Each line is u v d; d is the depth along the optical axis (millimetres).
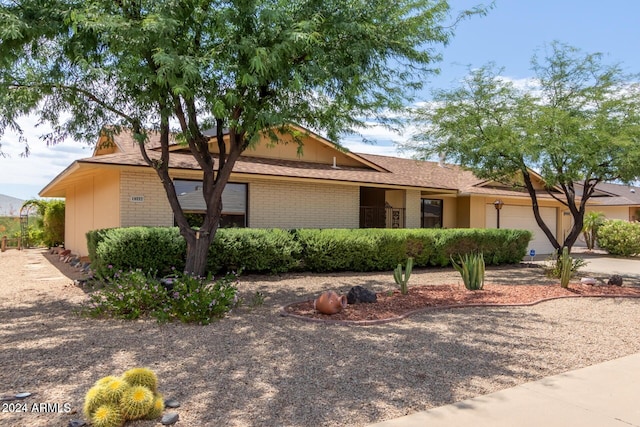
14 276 12477
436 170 22438
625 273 14953
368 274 12875
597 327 7074
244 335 6129
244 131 8180
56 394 4070
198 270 8461
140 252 10125
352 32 7219
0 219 28844
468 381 4637
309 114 8898
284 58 7094
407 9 7988
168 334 6109
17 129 8156
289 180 14281
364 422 3652
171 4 6355
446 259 14773
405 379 4637
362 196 20297
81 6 6707
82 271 13312
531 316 7734
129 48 6465
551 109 12250
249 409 3832
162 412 3691
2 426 3457
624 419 3797
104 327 6473
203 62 6656
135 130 8609
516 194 20938
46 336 5977
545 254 23031
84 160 11031
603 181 13523
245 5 6762
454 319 7371
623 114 12203
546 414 3871
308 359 5176
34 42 6973
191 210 13156
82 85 8289
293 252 12469
